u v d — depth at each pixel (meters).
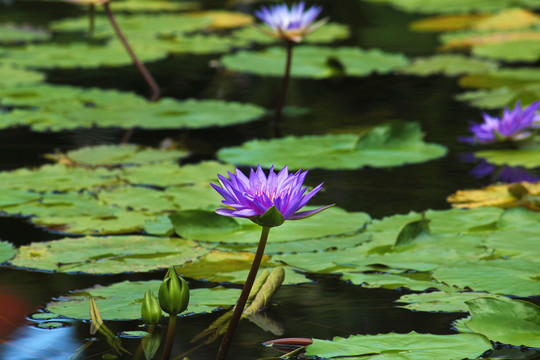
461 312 3.32
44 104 7.76
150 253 4.06
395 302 3.45
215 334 3.15
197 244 4.23
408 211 4.80
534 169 5.76
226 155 6.01
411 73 9.41
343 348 2.91
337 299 3.52
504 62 10.09
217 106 7.67
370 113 7.57
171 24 12.65
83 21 12.87
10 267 3.88
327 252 4.09
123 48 10.80
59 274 3.79
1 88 8.40
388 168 5.89
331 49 10.62
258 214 2.68
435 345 2.92
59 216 4.67
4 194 5.07
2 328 3.19
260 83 9.23
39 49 10.63
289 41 7.29
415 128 6.30
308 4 15.24
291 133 6.89
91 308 3.26
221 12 14.16
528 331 3.07
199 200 4.94
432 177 5.59
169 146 6.48
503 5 14.59
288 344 2.99
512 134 6.28
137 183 5.29
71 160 5.95
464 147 6.38
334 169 5.82
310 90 8.80
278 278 3.61
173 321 2.76
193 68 10.02
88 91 8.34
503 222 4.39
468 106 7.77
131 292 3.56
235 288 3.60
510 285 3.53
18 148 6.43
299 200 2.66
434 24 12.89
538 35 11.30
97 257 4.00
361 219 4.59
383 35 12.10
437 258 3.94
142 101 7.91
